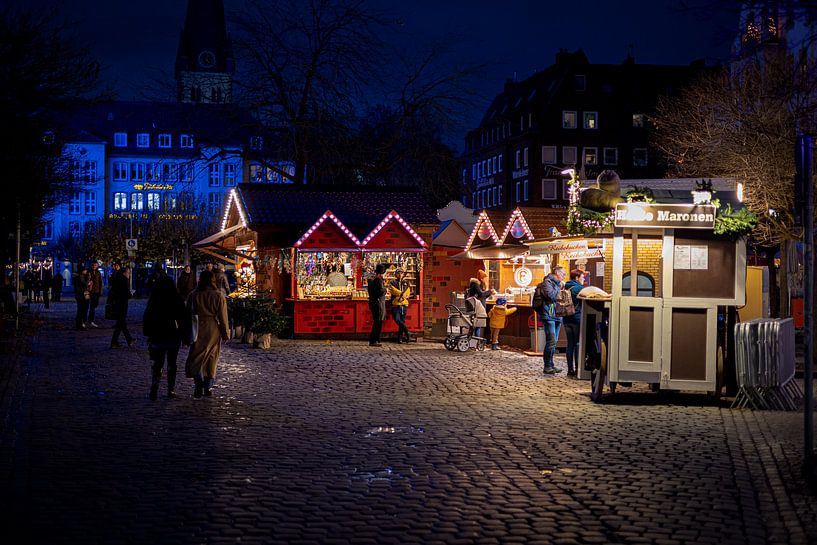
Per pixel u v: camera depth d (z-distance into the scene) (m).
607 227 16.42
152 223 76.81
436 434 10.59
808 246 8.47
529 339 22.16
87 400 13.19
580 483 8.16
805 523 6.83
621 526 6.79
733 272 13.32
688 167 27.08
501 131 96.81
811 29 8.77
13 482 8.01
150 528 6.70
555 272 17.11
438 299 27.44
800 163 8.50
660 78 89.69
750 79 21.72
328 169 35.00
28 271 53.59
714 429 11.05
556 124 88.12
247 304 23.20
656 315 13.36
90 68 19.08
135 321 33.69
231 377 16.25
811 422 8.38
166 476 8.37
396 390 14.61
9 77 18.23
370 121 36.06
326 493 7.77
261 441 10.11
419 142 35.88
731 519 7.00
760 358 12.71
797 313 26.50
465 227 30.06
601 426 11.23
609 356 13.37
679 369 13.36
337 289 25.97
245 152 35.62
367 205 28.12
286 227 27.05
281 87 33.97
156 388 13.25
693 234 13.36
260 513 7.14
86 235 85.00
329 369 17.67
